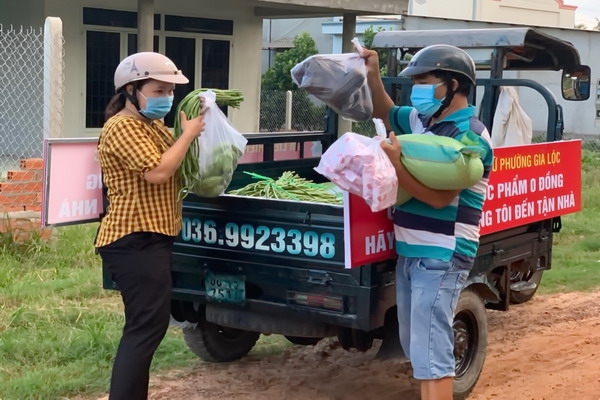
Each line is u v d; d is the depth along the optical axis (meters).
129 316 4.19
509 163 5.34
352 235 4.02
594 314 7.29
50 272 7.41
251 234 4.53
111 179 4.12
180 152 4.06
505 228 5.35
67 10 13.91
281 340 6.30
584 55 21.28
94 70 14.52
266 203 4.43
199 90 4.53
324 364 5.77
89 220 4.96
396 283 4.30
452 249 4.05
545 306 7.51
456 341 4.89
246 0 14.38
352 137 3.79
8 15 14.04
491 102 6.75
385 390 5.28
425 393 4.16
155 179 4.01
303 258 4.37
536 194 5.77
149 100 4.11
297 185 5.21
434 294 4.05
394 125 4.84
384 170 3.74
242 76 17.03
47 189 4.71
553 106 6.45
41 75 12.59
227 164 4.48
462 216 4.07
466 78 4.07
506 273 5.72
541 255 6.24
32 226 7.93
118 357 4.16
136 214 4.09
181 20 15.82
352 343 4.77
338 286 4.28
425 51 4.11
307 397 5.12
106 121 4.20
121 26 14.77
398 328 4.58
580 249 9.81
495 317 7.11
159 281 4.15
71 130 14.28
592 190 13.39
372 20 22.80
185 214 4.73
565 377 5.60
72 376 5.16
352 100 4.80
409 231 4.09
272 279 4.50
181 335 6.16
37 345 5.58
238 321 4.82
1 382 5.00
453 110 4.14
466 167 3.83
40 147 12.46
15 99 12.48
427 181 3.87
